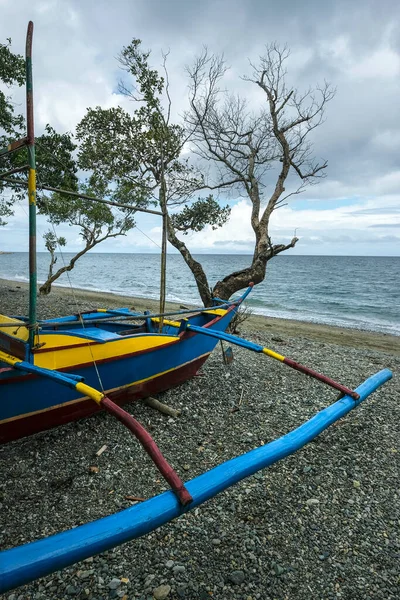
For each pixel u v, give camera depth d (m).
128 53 9.38
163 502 2.30
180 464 4.09
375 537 3.15
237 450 4.42
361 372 7.80
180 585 2.61
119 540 2.06
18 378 3.90
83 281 39.91
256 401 5.79
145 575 2.69
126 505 3.43
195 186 11.44
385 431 5.01
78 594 2.54
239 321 10.60
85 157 10.71
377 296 30.66
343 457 4.34
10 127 11.18
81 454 4.20
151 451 2.57
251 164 11.27
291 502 3.54
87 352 4.59
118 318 5.55
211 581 2.66
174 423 4.99
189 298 26.45
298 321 18.30
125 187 12.25
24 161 11.06
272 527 3.21
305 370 4.61
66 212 13.96
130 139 10.21
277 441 3.23
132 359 5.02
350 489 3.78
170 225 10.88
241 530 3.15
